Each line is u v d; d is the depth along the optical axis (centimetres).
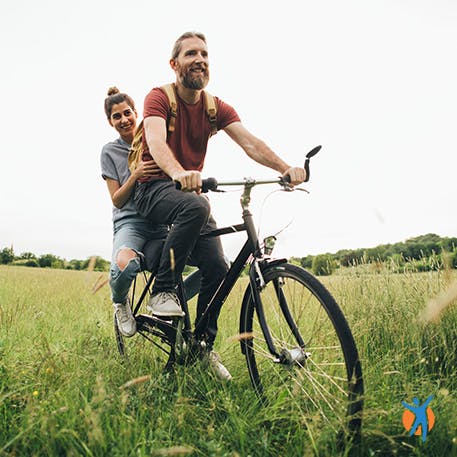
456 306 336
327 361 241
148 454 196
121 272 307
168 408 244
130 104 395
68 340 402
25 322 455
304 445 205
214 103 312
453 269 297
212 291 299
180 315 280
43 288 889
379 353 337
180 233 274
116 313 329
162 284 283
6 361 300
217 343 376
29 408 217
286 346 242
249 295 272
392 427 220
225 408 239
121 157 379
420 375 303
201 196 278
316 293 223
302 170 266
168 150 272
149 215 298
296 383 227
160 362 331
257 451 206
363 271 423
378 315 369
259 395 262
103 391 208
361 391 204
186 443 210
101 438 187
